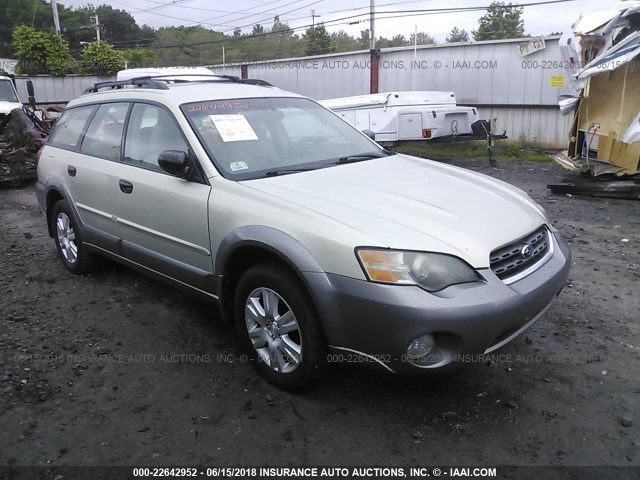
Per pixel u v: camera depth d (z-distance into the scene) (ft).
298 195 11.03
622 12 29.19
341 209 10.38
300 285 10.32
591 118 31.71
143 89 14.87
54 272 18.44
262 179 11.93
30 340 13.60
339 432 9.95
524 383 11.32
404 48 55.06
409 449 9.48
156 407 10.78
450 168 14.11
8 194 33.63
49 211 18.65
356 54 58.59
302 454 9.41
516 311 9.61
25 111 39.32
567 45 33.68
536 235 11.11
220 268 11.65
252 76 68.13
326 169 12.75
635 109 28.14
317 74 62.54
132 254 14.56
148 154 13.88
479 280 9.52
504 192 12.42
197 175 12.32
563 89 46.24
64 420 10.43
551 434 9.77
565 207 26.27
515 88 49.19
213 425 10.21
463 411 10.46
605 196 28.07
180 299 15.90
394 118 40.37
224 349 13.00
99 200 15.39
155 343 13.35
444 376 11.61
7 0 191.62
